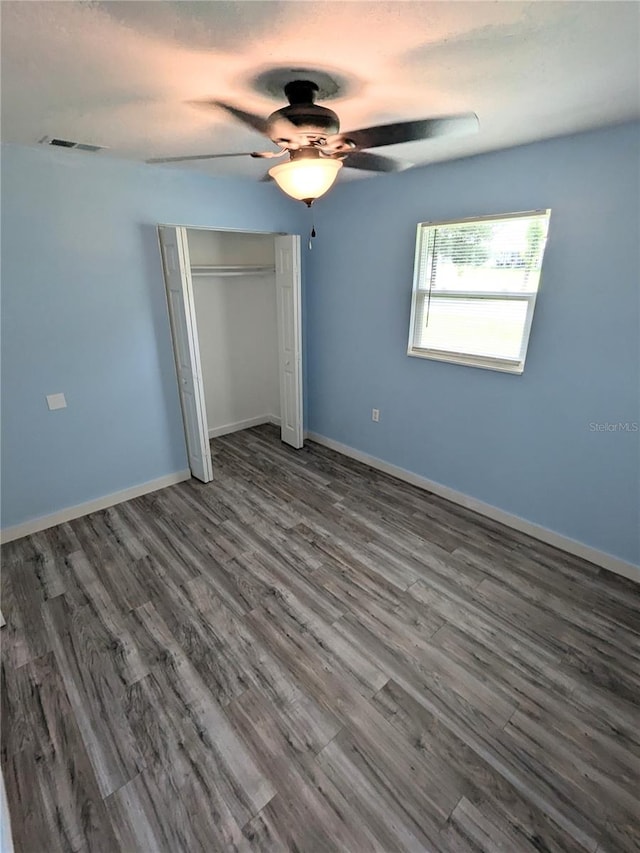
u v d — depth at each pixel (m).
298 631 2.17
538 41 1.27
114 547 2.82
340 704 1.81
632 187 2.09
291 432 4.40
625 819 1.44
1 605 2.34
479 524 3.08
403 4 1.06
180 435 3.62
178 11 1.09
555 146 2.27
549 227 2.39
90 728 1.72
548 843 1.38
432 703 1.82
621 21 1.15
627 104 1.78
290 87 1.57
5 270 2.52
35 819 1.44
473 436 3.12
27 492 2.90
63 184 2.60
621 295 2.23
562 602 2.36
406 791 1.51
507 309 2.72
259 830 1.41
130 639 2.13
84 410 3.03
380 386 3.70
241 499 3.42
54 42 1.25
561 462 2.68
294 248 3.65
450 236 2.89
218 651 2.06
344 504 3.35
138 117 1.91
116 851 1.37
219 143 2.34
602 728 1.73
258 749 1.64
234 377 4.73
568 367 2.51
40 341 2.74
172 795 1.50
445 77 1.51
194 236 4.00
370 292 3.53
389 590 2.45
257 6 1.07
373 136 1.55
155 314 3.21
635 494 2.42
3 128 2.08
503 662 2.01
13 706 1.80
